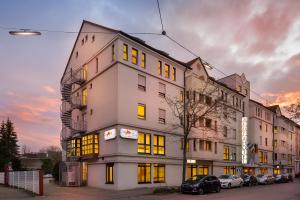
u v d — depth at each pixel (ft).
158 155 113.19
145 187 105.91
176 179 120.16
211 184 94.32
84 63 125.90
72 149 127.03
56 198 76.07
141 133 108.68
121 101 102.12
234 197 80.23
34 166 265.13
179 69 128.98
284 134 239.09
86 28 126.31
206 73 142.00
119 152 99.04
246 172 178.09
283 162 231.50
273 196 83.10
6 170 113.70
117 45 104.17
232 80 174.70
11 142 213.87
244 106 181.78
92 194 85.87
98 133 111.14
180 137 124.57
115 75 103.45
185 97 129.18
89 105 119.14
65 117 135.44
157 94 116.67
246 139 167.73
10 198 75.20
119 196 81.41
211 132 140.15
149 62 114.83
